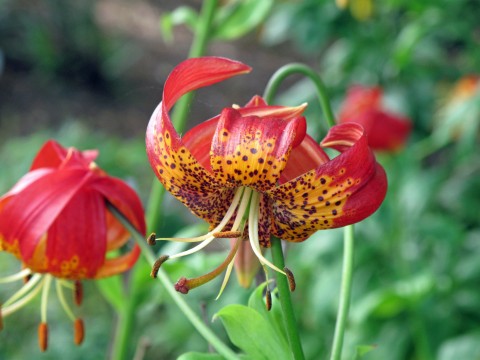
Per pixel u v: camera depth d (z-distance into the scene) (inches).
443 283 36.2
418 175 39.3
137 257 19.1
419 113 44.3
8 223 18.3
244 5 26.1
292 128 15.1
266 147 15.2
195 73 15.3
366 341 34.9
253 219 15.9
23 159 50.4
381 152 36.2
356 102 36.2
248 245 18.1
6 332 40.7
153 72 88.5
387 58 45.4
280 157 15.2
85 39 84.4
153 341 39.5
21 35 85.6
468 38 41.6
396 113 44.0
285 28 45.3
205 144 15.9
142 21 99.7
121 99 83.1
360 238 36.7
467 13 40.5
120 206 18.8
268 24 48.0
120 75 85.7
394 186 36.5
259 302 17.2
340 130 15.6
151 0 105.3
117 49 87.0
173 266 22.9
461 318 35.2
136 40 94.6
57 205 18.2
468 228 42.0
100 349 38.9
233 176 15.5
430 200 38.8
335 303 35.4
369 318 35.3
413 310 33.3
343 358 34.4
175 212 48.3
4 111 77.6
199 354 17.1
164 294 24.8
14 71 83.0
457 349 31.8
